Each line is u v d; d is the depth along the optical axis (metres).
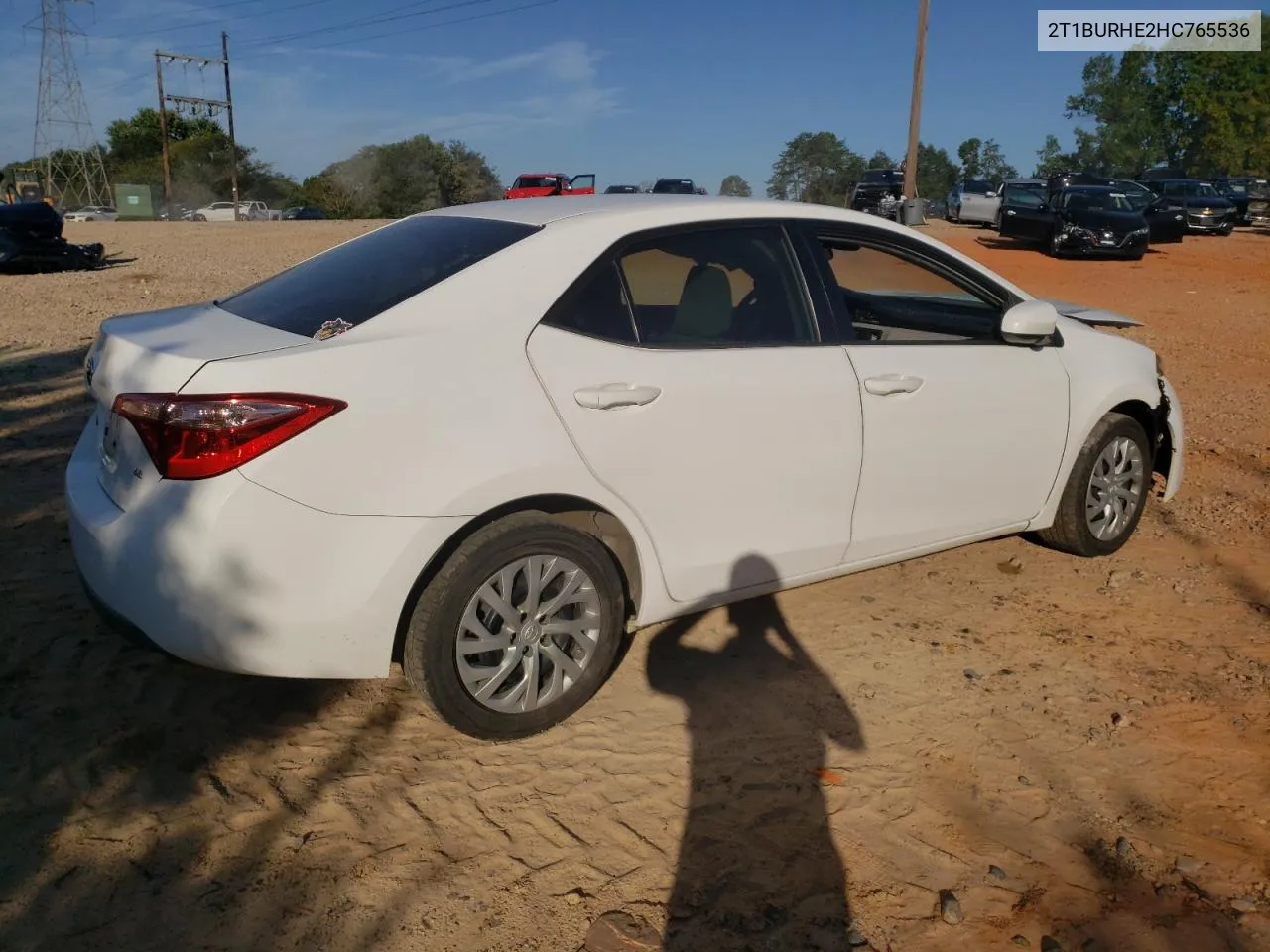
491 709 3.26
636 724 3.51
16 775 3.08
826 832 3.00
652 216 3.61
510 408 3.13
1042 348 4.53
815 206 4.05
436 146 70.50
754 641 4.12
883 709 3.65
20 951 2.45
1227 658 4.07
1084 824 3.07
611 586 3.43
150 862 2.77
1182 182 32.41
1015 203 25.14
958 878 2.84
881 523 4.07
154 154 84.19
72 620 3.99
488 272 3.28
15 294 13.70
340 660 3.00
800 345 3.79
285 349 2.97
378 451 2.95
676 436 3.44
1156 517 5.71
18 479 5.54
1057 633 4.26
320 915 2.61
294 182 83.50
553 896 2.71
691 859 2.87
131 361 3.08
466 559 3.10
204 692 3.57
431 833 2.93
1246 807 3.16
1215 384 9.46
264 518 2.84
